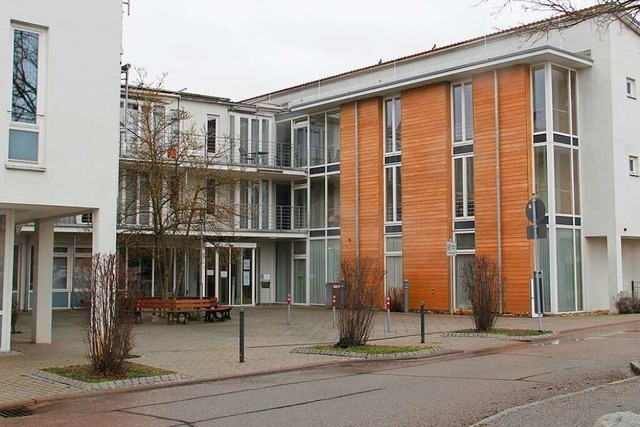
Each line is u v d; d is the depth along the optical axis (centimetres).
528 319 2275
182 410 892
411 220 2795
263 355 1420
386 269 2908
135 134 2519
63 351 1464
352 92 3020
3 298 1431
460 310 2602
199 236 2533
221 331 1998
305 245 3362
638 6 787
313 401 933
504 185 2508
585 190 2586
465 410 845
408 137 2836
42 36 1365
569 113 2559
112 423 821
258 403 929
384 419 805
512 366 1227
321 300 3259
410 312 2706
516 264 2452
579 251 2552
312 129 3366
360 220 3006
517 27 1042
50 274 1650
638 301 2527
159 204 2453
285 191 3500
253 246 3278
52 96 1357
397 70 3353
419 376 1139
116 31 1444
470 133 2664
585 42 2611
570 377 1088
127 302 1170
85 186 1382
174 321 2309
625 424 619
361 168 3027
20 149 1323
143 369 1190
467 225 2631
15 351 1445
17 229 2550
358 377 1146
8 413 911
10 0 1317
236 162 3294
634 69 2666
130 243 2459
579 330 1909
